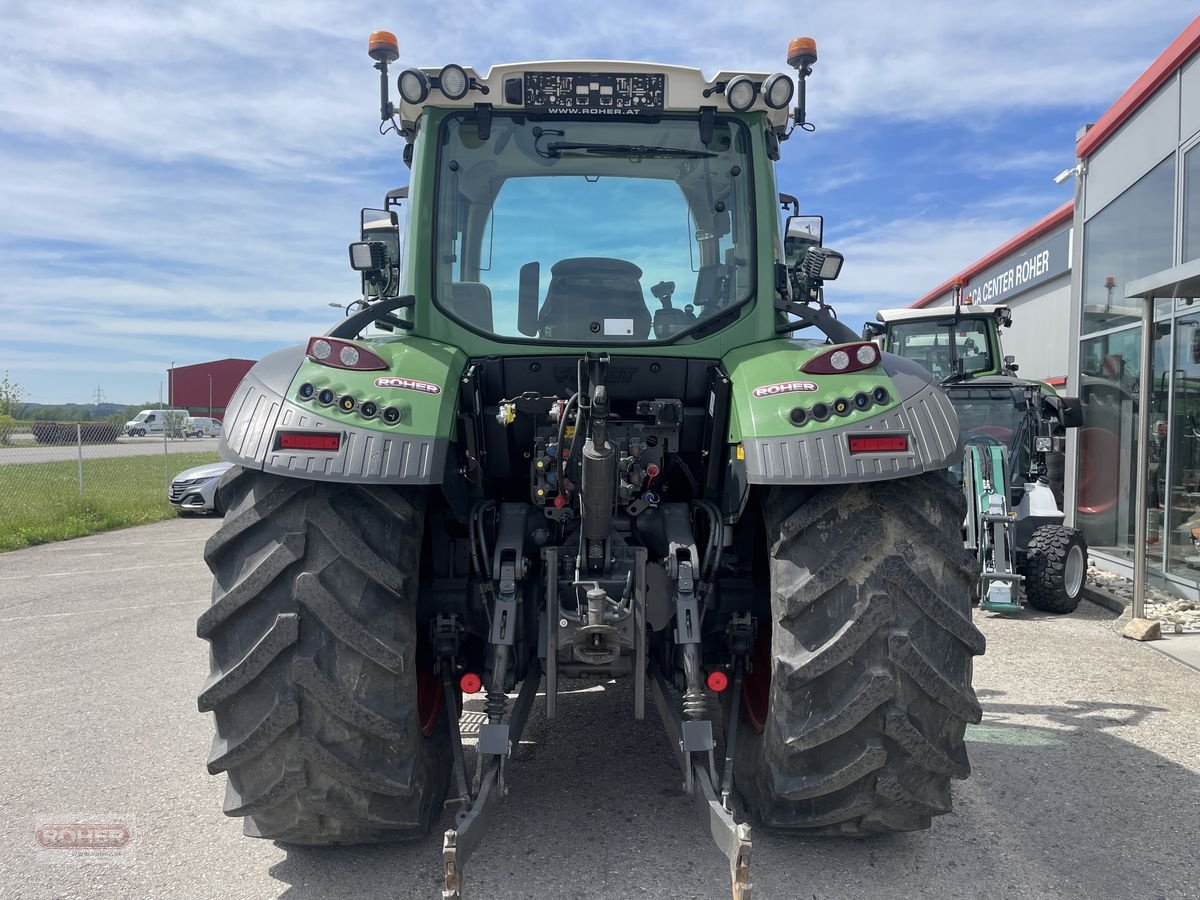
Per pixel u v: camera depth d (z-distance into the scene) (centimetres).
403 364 269
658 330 321
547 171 325
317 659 236
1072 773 356
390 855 287
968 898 260
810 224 360
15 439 3347
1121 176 929
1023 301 1683
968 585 258
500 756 255
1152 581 808
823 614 246
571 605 275
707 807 242
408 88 309
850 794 252
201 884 272
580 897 261
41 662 547
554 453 289
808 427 254
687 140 327
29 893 269
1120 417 918
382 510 249
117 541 1177
